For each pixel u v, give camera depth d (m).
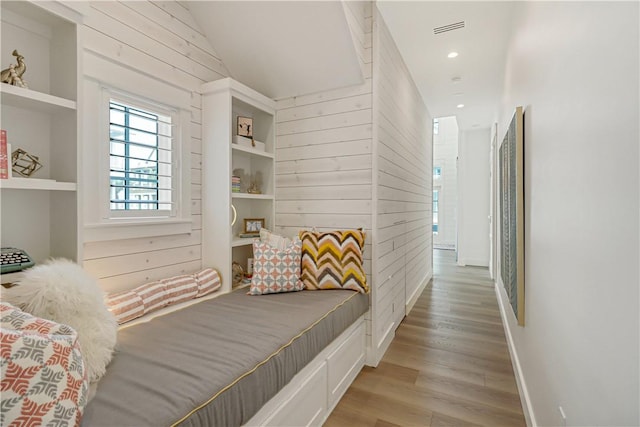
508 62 2.78
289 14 2.14
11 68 1.25
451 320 3.37
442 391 2.07
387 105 2.71
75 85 1.40
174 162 2.15
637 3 0.66
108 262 1.77
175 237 2.16
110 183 1.77
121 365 1.20
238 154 2.63
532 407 1.68
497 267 4.16
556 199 1.26
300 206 2.69
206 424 1.00
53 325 0.95
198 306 1.90
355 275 2.26
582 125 0.98
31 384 0.77
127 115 1.89
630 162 0.70
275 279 2.18
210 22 2.30
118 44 1.79
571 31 1.08
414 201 3.95
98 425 0.88
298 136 2.69
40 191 1.46
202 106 2.35
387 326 2.75
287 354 1.42
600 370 0.85
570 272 1.09
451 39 2.87
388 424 1.76
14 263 1.24
